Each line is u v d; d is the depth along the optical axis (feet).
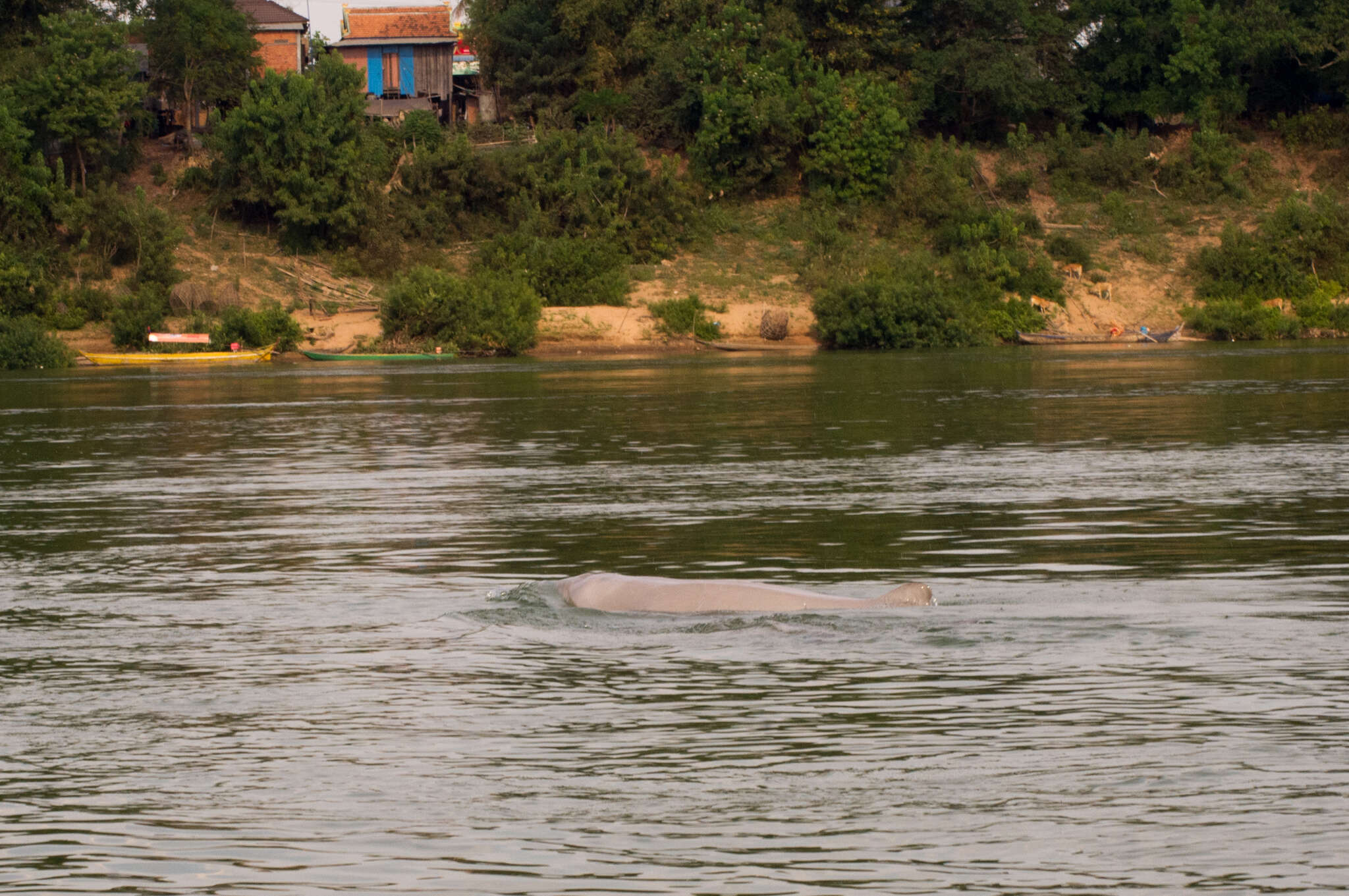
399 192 390.83
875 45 431.43
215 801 31.32
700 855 27.45
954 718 36.50
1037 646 44.50
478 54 459.73
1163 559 62.34
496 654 44.62
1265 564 60.44
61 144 382.22
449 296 342.44
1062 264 387.34
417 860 27.50
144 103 418.10
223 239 379.35
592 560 65.26
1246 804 29.63
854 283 361.51
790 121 410.72
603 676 41.63
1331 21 412.57
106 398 203.51
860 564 63.00
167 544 72.13
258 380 249.96
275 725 37.29
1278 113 438.81
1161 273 389.19
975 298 374.02
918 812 29.63
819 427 136.98
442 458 114.11
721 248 396.37
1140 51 432.25
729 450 116.37
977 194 411.54
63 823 30.07
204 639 48.75
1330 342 350.23
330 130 375.86
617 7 435.53
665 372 255.70
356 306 359.46
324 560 66.49
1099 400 167.94
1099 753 33.32
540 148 394.11
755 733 35.58
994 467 101.30
